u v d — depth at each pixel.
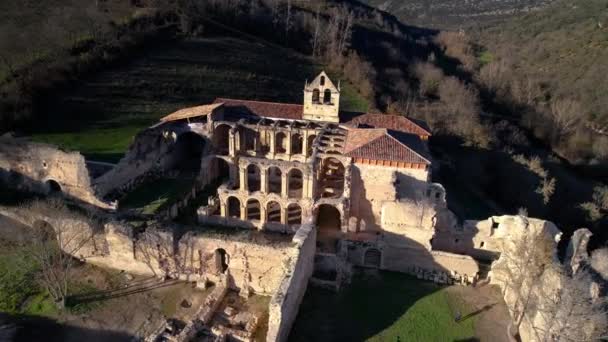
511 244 47.72
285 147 64.88
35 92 81.44
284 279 36.72
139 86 92.44
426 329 40.09
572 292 35.06
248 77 104.50
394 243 49.28
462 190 77.06
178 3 124.00
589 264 41.28
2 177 55.97
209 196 58.66
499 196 77.75
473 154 86.94
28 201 51.97
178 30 116.88
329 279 44.81
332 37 125.50
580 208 68.75
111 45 99.56
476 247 51.28
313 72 114.44
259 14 132.50
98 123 79.44
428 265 47.62
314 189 51.31
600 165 87.00
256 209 55.88
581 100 108.81
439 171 79.56
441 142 89.25
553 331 34.12
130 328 38.56
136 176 59.22
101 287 42.94
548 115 103.62
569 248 44.38
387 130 54.03
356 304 42.31
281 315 34.66
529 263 40.59
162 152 62.84
